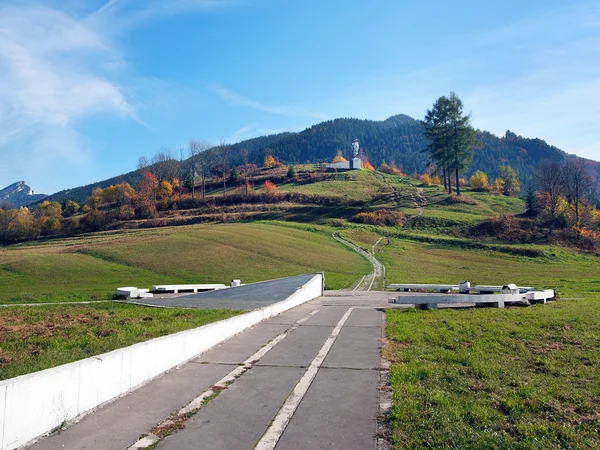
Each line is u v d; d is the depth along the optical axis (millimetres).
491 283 36625
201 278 38438
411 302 17781
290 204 100375
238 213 92500
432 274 44031
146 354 7992
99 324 13625
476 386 7352
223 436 5660
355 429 5844
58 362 8406
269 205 99625
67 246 62000
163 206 103938
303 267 45156
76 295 26094
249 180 141125
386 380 7953
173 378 8195
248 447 5344
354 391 7375
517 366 8523
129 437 5637
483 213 86562
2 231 92000
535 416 6109
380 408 6590
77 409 6277
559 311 15648
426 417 6062
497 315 14930
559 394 6887
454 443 5250
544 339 10797
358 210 90312
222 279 38438
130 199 103062
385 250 59875
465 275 43594
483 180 123625
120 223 91312
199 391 7441
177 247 50281
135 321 14141
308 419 6195
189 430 5852
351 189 115812
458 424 5785
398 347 10539
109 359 6992
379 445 5367
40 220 96938
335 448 5293
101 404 6766
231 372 8578
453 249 62312
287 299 18562
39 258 43500
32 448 5305
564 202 78750
